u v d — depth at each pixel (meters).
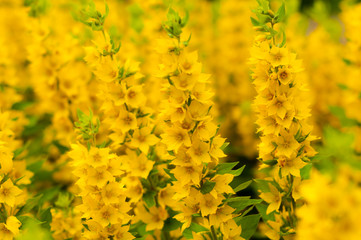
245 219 1.11
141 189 1.14
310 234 0.94
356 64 1.31
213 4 1.94
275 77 1.04
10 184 1.05
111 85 1.09
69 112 1.31
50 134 1.36
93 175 1.05
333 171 1.07
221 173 1.05
